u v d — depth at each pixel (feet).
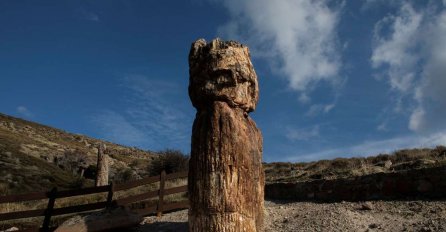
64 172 132.57
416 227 32.81
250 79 30.89
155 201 51.47
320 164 74.38
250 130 30.53
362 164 62.28
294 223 36.94
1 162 116.78
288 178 62.75
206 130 28.84
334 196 47.44
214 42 30.89
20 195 41.16
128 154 227.20
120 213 38.40
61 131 269.44
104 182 86.07
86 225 36.55
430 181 41.63
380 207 40.34
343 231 33.37
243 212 27.89
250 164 29.19
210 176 27.84
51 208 41.60
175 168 91.56
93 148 230.48
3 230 45.65
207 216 27.35
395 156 64.95
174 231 36.63
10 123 238.68
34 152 163.02
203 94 29.99
